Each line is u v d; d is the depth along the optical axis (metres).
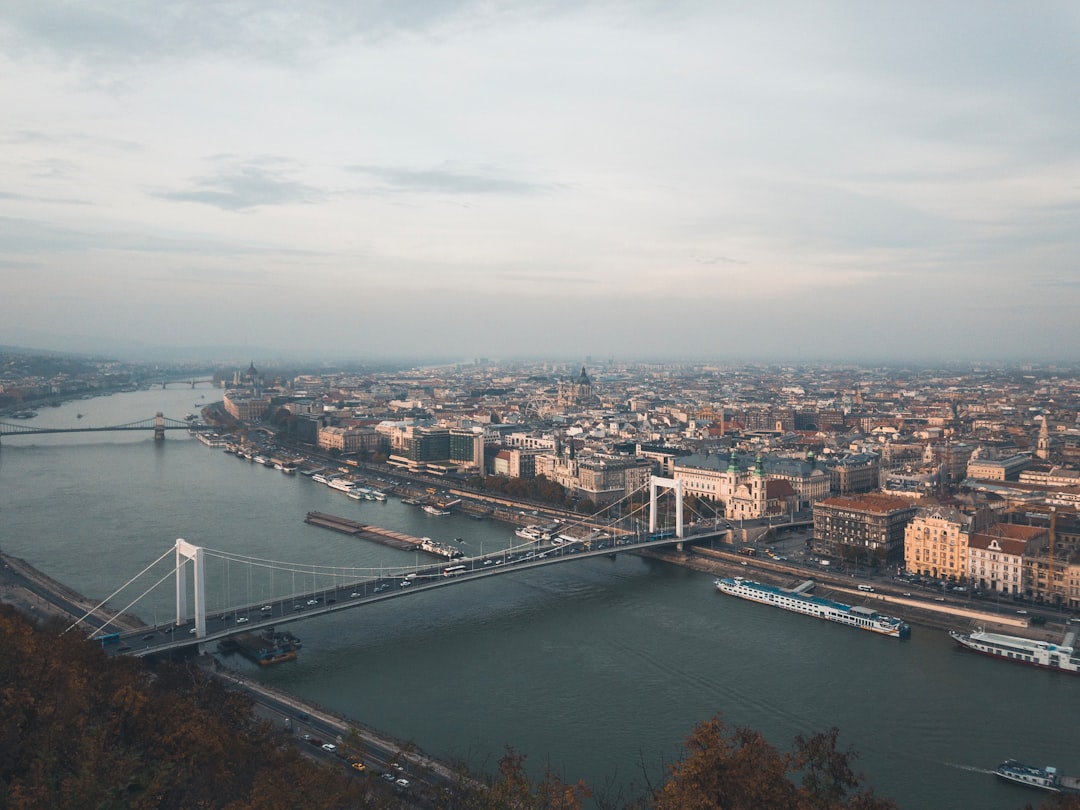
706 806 196.62
